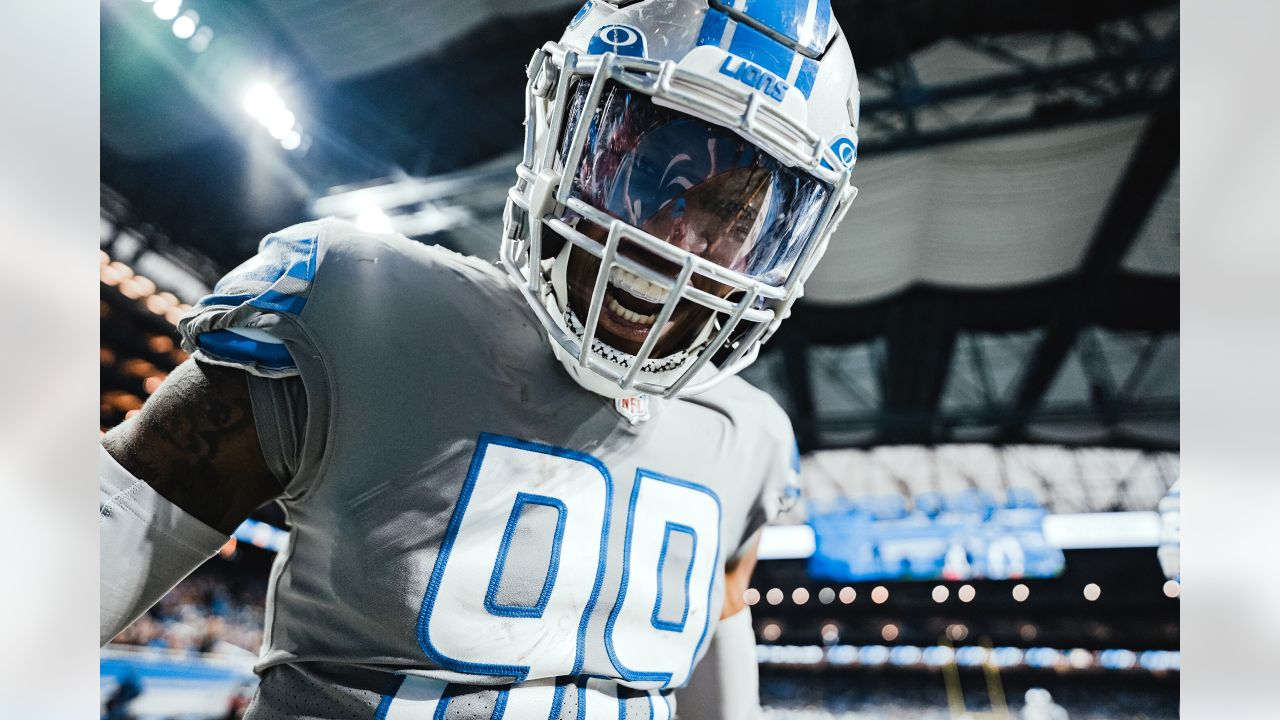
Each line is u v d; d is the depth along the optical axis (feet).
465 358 2.10
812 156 2.14
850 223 22.59
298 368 1.93
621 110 2.10
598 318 2.08
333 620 1.95
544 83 2.22
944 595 51.49
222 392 1.93
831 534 49.42
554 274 2.13
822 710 48.75
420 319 2.08
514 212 2.19
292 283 1.98
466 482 2.01
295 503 2.05
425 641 1.92
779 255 2.19
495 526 2.02
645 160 2.08
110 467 1.88
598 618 2.15
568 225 2.10
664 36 2.13
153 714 21.63
